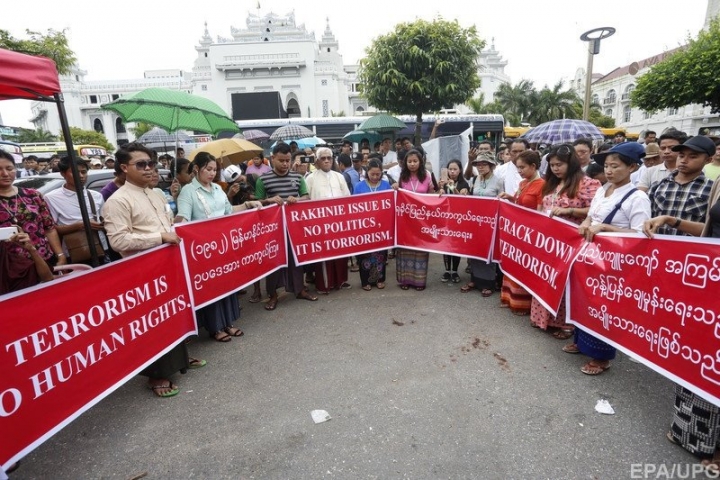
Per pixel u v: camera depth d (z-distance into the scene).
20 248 3.00
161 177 8.38
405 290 5.31
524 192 4.41
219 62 61.50
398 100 10.85
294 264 4.89
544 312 3.88
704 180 3.13
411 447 2.50
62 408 2.36
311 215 4.91
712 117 33.94
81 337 2.47
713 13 30.95
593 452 2.42
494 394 3.01
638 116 43.06
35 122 71.62
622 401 2.90
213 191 4.18
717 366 2.20
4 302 2.05
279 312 4.71
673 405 2.85
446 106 11.21
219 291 3.90
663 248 2.52
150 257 3.03
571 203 3.81
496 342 3.82
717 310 2.20
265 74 62.22
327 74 62.62
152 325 3.04
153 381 3.21
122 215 3.03
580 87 58.00
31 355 2.19
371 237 5.26
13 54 2.53
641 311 2.69
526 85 38.91
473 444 2.51
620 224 3.14
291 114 64.50
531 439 2.54
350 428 2.68
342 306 4.82
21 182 5.36
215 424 2.78
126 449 2.56
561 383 3.14
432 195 5.07
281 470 2.35
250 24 70.75
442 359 3.53
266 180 4.84
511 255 4.41
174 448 2.56
